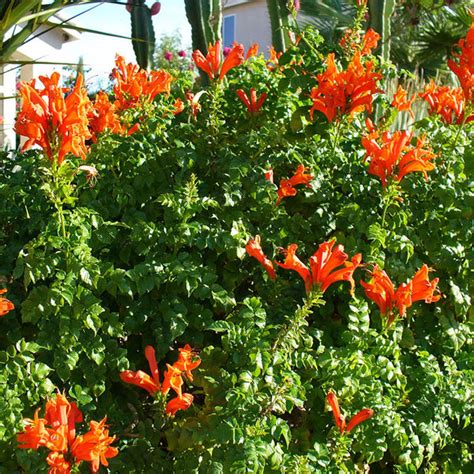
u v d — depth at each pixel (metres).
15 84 8.18
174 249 2.40
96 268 2.23
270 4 4.69
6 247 2.66
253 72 3.18
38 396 2.09
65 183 2.26
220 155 2.64
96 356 2.19
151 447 2.17
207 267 2.36
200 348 2.46
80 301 2.19
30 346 2.15
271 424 1.98
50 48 8.73
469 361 2.63
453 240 2.65
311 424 2.31
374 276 2.23
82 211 2.33
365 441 2.13
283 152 2.69
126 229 2.51
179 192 2.43
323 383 2.27
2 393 2.04
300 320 2.11
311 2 11.64
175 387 1.99
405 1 12.38
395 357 2.32
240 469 1.85
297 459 2.03
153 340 2.41
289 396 2.02
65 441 1.75
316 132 2.81
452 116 3.40
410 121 6.42
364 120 3.28
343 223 2.62
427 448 2.32
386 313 2.27
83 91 2.26
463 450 2.61
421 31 12.61
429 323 2.65
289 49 2.90
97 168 2.59
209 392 2.10
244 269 2.54
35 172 2.67
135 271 2.27
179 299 2.32
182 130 2.86
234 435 1.91
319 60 2.89
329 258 2.05
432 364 2.43
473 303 2.70
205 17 4.79
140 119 3.18
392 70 3.12
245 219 2.56
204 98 3.31
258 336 2.15
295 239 2.57
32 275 2.19
